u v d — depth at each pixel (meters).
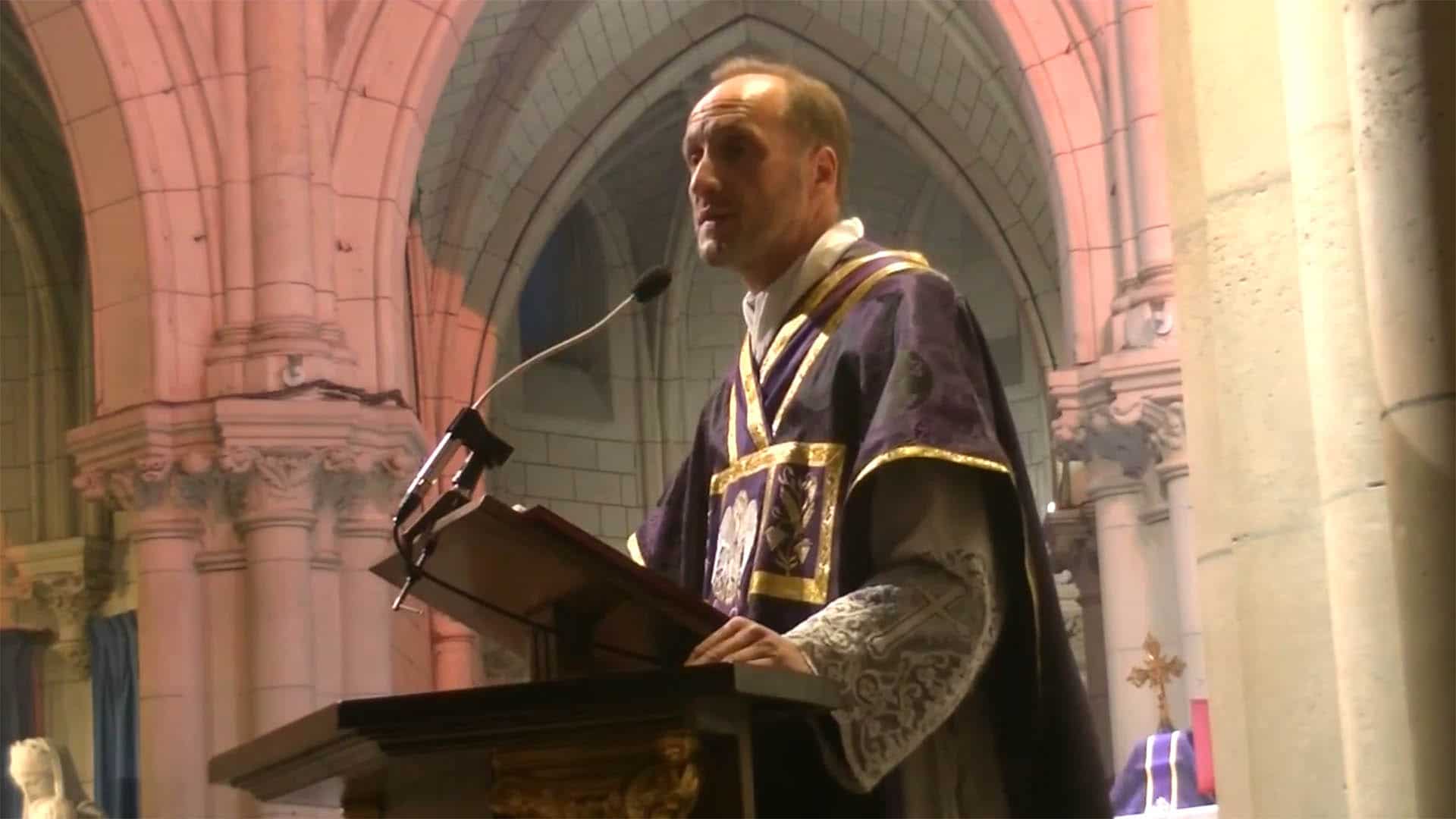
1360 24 3.82
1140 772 10.63
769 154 4.50
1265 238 4.64
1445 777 3.60
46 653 19.89
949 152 21.38
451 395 19.92
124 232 14.40
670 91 21.70
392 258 14.86
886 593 3.93
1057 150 15.16
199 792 13.80
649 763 3.65
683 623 3.86
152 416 13.98
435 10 15.23
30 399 20.17
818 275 4.50
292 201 14.41
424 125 15.26
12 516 20.02
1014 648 4.20
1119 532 14.68
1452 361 3.68
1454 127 3.71
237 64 14.62
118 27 14.42
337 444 14.03
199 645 14.01
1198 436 4.88
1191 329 4.91
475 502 3.79
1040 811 4.21
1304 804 4.45
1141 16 14.81
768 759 4.24
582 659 4.14
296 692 13.81
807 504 4.29
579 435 24.58
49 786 16.47
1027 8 15.32
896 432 4.03
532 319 24.53
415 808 4.07
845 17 20.73
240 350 14.12
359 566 14.28
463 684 18.73
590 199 24.61
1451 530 3.64
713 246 4.52
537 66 19.56
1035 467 24.50
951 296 4.36
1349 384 4.18
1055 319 21.22
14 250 20.36
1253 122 4.68
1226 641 4.81
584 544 3.81
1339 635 4.14
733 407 4.57
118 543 19.58
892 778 4.14
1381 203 3.77
